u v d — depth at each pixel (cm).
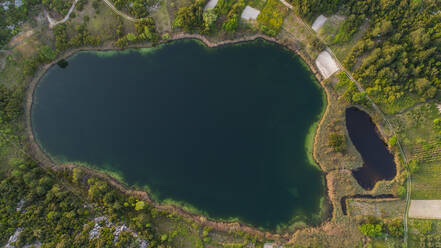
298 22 9081
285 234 8444
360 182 8506
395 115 8544
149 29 9156
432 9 7981
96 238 7869
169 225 8469
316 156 8800
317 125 8950
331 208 8512
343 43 8856
